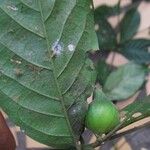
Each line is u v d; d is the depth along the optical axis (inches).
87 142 19.6
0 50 11.1
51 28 11.1
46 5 10.9
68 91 11.7
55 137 12.1
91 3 11.1
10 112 11.7
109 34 22.6
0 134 13.4
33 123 11.9
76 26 11.2
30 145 20.2
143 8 26.5
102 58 23.3
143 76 21.2
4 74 11.4
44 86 11.6
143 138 21.1
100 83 21.2
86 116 11.8
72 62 11.5
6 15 10.8
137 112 12.1
